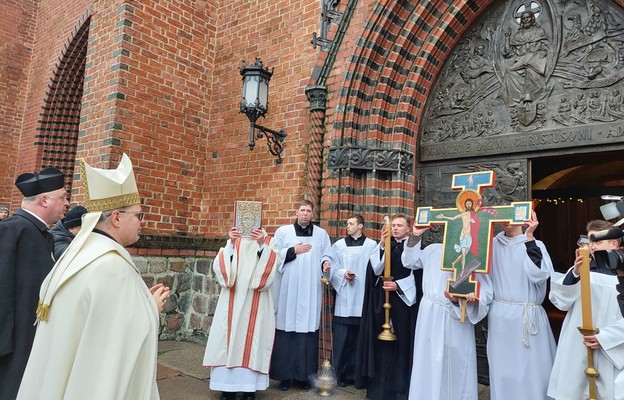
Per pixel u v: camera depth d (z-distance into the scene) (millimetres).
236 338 4105
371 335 4234
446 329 3535
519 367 3334
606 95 4320
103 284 1800
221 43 7141
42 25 10094
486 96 5137
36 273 2754
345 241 4879
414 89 5418
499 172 4957
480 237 3367
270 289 4398
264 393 4441
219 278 4215
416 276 4227
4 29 9891
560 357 3045
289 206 5887
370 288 4336
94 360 1719
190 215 6793
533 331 3350
